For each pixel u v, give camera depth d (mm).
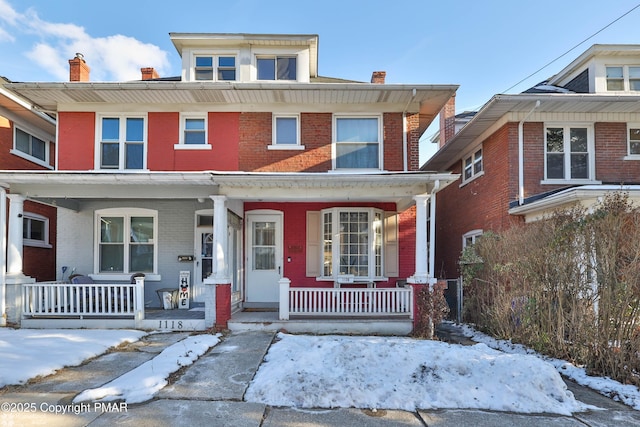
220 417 4027
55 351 6090
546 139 9797
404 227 10039
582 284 5965
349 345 5652
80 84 8836
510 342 7141
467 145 12430
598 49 10492
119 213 10320
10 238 8125
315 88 8992
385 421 4008
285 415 4109
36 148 11852
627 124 9789
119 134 9734
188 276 10117
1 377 4848
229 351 6406
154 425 3822
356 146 9875
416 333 7852
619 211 5598
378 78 11234
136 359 5977
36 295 8336
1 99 9695
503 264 7820
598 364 5480
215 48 10445
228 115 9805
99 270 10242
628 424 3975
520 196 9500
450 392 4539
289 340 7039
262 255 10344
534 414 4195
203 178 7750
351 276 9336
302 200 9359
